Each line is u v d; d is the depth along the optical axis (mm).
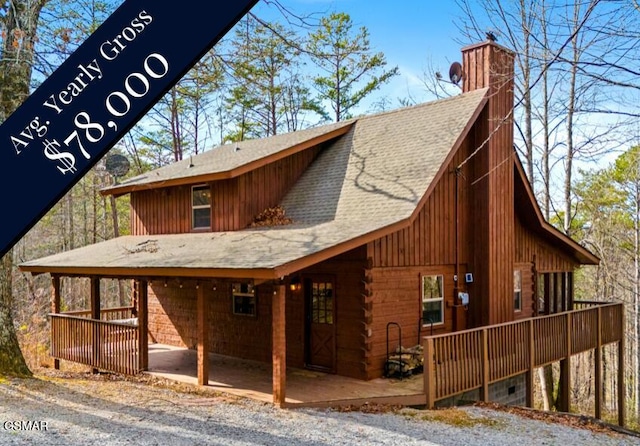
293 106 26547
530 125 16250
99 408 7848
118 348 10914
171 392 9180
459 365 9320
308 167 13555
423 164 11016
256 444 6445
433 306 11305
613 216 24156
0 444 5926
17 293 23750
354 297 10016
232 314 12445
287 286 11117
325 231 9914
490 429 7812
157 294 14578
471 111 11727
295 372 10516
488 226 11875
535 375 19656
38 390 8836
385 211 10102
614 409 21734
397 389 9172
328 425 7430
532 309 13930
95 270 11195
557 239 14180
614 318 14336
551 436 7727
